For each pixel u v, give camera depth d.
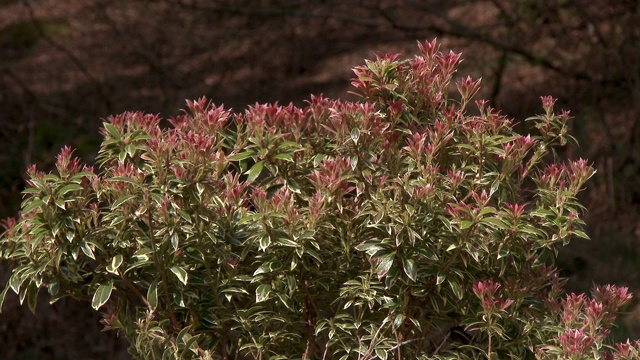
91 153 8.97
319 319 3.12
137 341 3.01
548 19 9.06
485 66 9.48
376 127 3.08
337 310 3.16
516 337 3.11
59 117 9.39
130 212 2.94
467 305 3.14
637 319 6.56
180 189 2.91
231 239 3.02
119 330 3.29
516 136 3.16
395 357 3.16
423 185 2.97
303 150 3.21
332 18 10.32
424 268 3.00
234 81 10.51
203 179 2.92
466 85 3.26
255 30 10.21
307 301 3.15
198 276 3.10
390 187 2.96
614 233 7.79
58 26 11.28
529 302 3.18
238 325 3.16
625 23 8.52
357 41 10.58
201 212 2.94
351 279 3.12
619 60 8.48
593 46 8.73
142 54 9.86
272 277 3.06
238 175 3.12
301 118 3.18
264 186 3.17
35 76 10.36
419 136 3.04
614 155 8.35
